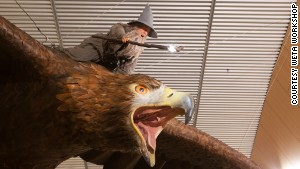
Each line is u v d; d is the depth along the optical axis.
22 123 3.02
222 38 8.48
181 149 4.12
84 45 3.31
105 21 8.05
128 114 2.89
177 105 2.89
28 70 3.00
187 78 9.28
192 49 8.67
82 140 3.01
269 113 9.77
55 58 3.02
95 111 2.93
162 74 9.14
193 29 8.30
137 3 7.82
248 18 8.13
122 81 2.98
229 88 9.57
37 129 3.01
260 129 10.45
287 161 9.66
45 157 3.13
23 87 3.04
